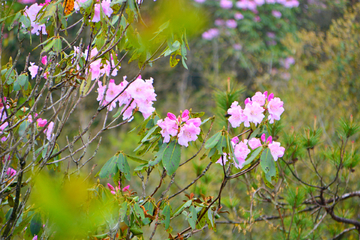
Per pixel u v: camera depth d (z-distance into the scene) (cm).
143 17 188
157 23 185
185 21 154
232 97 307
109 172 268
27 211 269
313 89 527
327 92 518
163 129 271
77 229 122
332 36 573
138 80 272
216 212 279
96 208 246
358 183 431
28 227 265
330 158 327
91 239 262
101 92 274
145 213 270
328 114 503
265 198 336
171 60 267
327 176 412
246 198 438
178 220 467
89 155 582
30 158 311
